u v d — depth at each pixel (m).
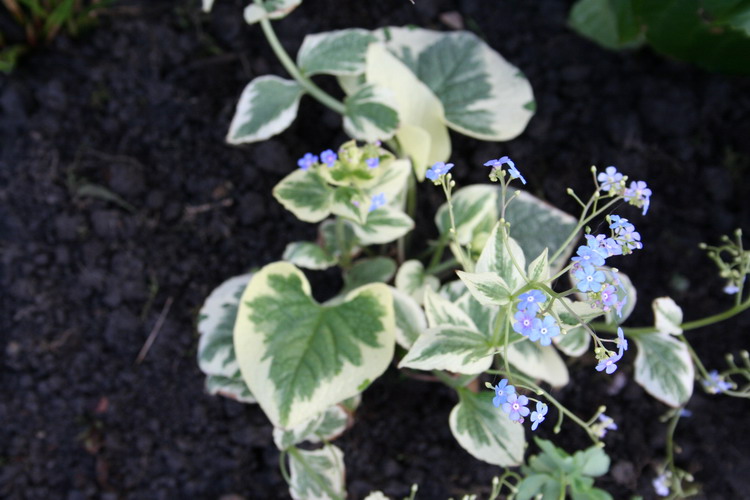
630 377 0.73
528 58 0.81
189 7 0.81
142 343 0.74
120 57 0.80
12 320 0.74
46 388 0.73
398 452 0.72
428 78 0.75
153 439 0.73
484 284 0.54
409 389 0.73
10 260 0.75
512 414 0.53
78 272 0.75
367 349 0.62
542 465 0.64
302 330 0.63
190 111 0.79
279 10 0.68
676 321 0.63
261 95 0.71
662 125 0.78
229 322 0.69
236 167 0.77
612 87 0.80
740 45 0.75
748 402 0.73
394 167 0.64
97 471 0.72
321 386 0.62
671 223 0.77
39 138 0.77
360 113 0.69
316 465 0.67
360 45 0.72
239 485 0.72
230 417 0.73
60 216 0.75
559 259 0.69
